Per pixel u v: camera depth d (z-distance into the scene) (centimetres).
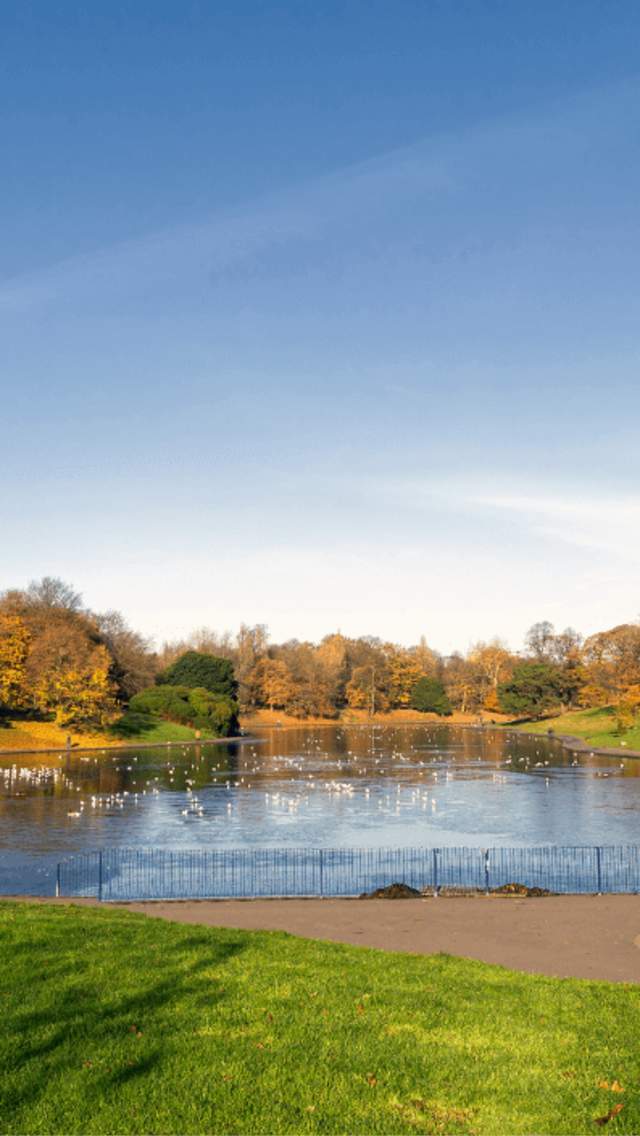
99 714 13862
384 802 7600
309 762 11569
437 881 4156
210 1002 1703
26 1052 1436
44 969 1889
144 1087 1315
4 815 6738
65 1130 1192
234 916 3009
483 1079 1387
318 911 3119
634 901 3328
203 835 5869
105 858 5006
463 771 10388
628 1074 1419
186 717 16012
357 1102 1291
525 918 2995
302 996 1761
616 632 18150
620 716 14725
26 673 13562
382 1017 1653
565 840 5688
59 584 17800
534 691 19838
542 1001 1825
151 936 2273
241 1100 1284
